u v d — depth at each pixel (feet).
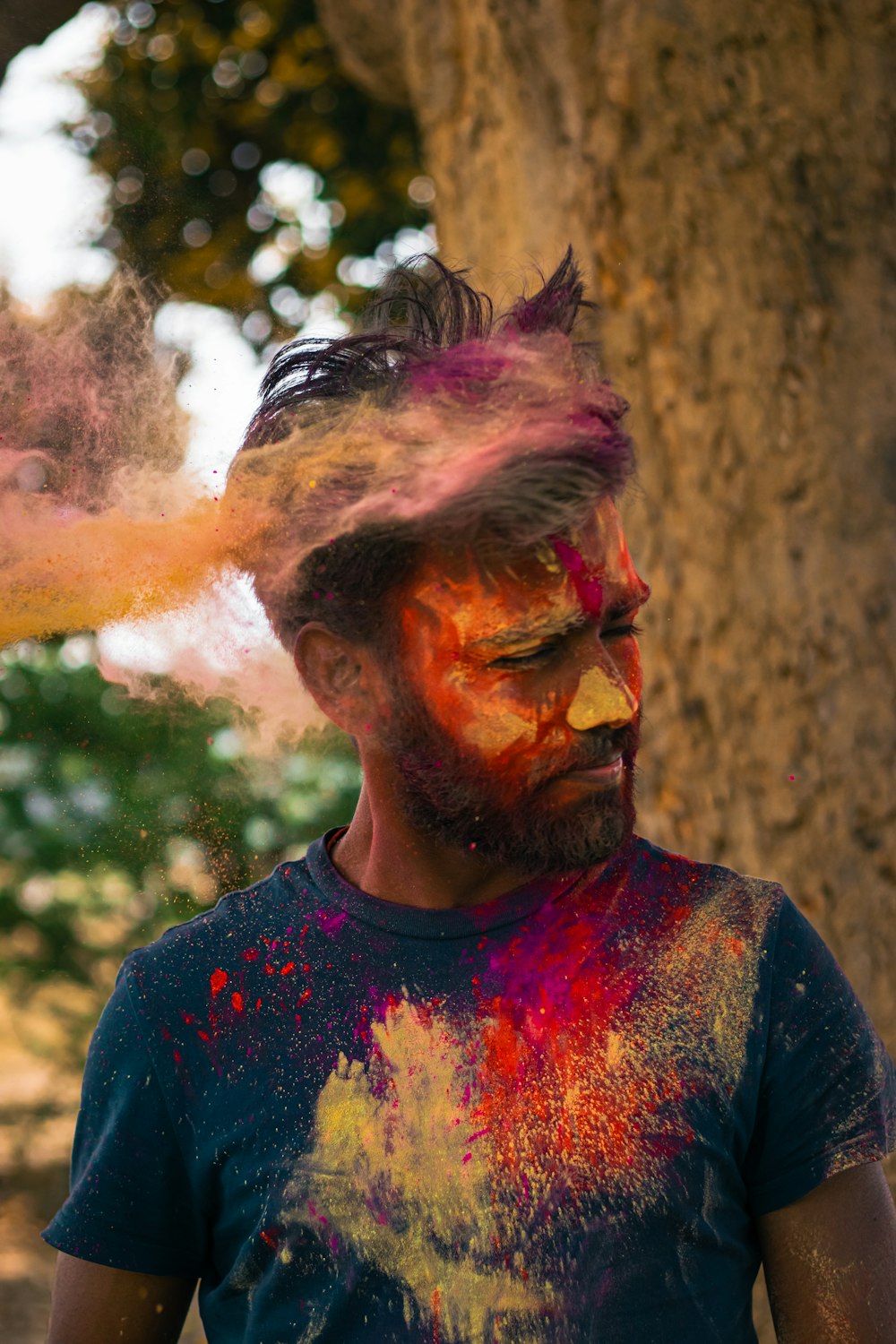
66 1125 18.92
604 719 4.58
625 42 10.13
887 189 9.74
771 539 9.91
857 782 9.60
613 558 4.70
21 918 16.31
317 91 20.75
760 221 9.95
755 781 9.90
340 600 4.82
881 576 9.65
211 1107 4.91
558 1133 4.63
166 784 14.11
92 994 18.17
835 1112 4.63
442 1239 4.62
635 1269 4.50
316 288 20.56
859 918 9.52
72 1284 5.07
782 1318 4.69
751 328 9.98
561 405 4.70
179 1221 5.06
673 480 10.37
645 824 10.47
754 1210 4.73
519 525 4.50
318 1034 4.88
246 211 20.63
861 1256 4.57
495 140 12.17
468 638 4.63
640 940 4.84
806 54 9.78
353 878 5.26
